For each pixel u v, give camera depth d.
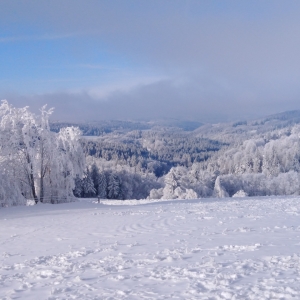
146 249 9.30
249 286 5.43
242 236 10.08
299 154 92.00
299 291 5.00
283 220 13.30
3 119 31.88
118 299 5.44
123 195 84.44
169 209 21.23
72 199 35.12
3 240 13.48
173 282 6.09
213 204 23.41
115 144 163.12
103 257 8.77
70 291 6.13
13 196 29.58
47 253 10.08
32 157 31.53
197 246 9.08
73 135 35.88
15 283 7.07
